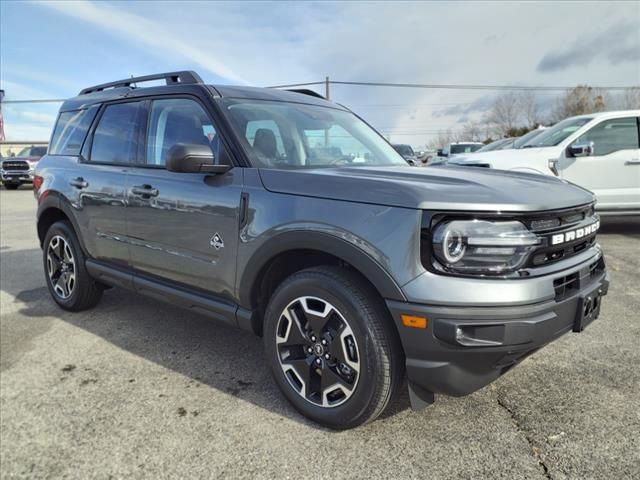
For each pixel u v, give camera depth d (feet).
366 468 6.85
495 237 6.43
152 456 7.20
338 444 7.41
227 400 8.79
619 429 7.61
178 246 9.71
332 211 7.30
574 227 7.47
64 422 8.11
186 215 9.39
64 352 10.96
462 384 6.73
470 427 7.77
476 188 7.02
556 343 10.97
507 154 24.12
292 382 8.23
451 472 6.73
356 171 8.25
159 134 10.69
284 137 9.81
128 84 12.69
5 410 8.52
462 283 6.37
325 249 7.26
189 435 7.71
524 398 8.62
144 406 8.59
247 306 8.73
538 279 6.60
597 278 7.94
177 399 8.84
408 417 8.09
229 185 8.73
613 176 22.68
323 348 7.72
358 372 7.22
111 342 11.53
